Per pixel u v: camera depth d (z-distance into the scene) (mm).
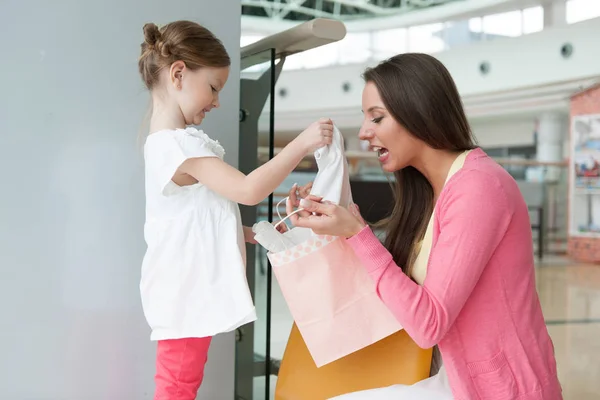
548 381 1248
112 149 1739
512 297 1238
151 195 1466
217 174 1368
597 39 8781
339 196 1355
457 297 1178
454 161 1321
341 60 12055
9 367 1666
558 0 9500
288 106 12227
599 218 8570
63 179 1695
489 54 10141
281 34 1766
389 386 1318
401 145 1327
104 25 1718
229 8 1852
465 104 10484
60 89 1685
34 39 1656
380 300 1311
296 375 1531
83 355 1729
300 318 1346
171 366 1460
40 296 1685
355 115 11805
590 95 8859
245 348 1990
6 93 1638
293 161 1342
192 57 1422
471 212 1195
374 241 1238
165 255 1431
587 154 8797
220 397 1879
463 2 10719
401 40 11680
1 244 1646
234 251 1439
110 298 1751
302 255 1322
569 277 7109
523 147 9930
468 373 1235
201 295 1417
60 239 1697
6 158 1645
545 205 9133
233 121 1869
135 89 1757
